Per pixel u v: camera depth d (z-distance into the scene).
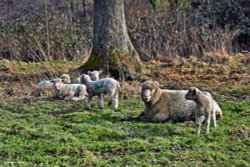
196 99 11.77
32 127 12.55
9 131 12.25
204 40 23.64
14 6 31.62
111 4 18.66
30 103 15.36
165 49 23.30
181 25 25.05
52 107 14.75
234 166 10.21
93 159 10.42
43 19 26.17
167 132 12.01
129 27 26.11
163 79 18.08
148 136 11.80
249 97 15.71
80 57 23.45
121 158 10.53
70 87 15.64
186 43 23.69
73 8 30.41
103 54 18.67
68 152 10.93
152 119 12.95
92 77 15.39
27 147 11.19
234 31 25.16
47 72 19.33
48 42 23.05
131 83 17.56
